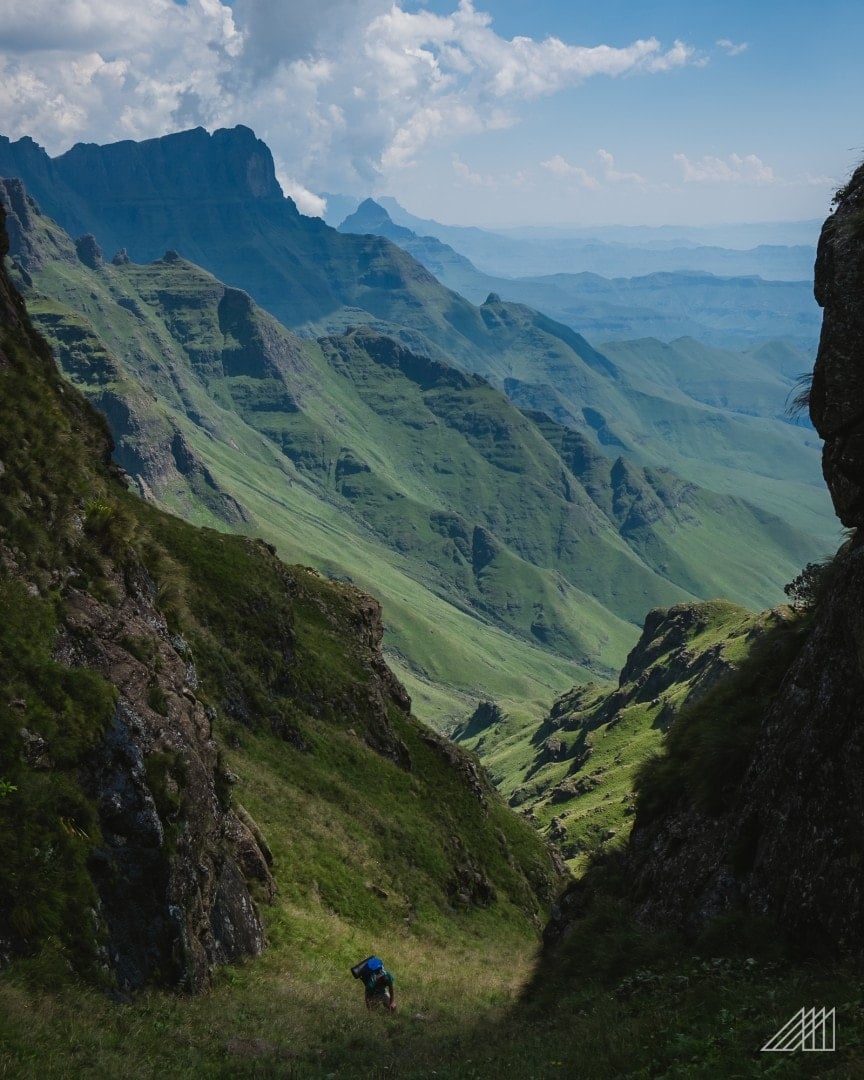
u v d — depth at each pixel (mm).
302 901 33031
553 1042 16016
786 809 18578
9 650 18562
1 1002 13008
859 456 20375
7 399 24250
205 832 22125
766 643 25297
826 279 21719
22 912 15172
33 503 22766
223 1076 14680
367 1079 15352
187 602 55375
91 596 22703
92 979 15789
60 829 16688
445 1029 22391
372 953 31516
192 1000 18281
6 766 16750
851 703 17734
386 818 51656
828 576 23109
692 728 25812
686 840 22703
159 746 20906
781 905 17375
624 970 20359
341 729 61062
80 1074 12047
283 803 42500
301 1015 20500
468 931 45625
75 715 18625
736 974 16219
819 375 21453
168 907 18688
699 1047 12281
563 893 30547
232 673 51594
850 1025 11453
